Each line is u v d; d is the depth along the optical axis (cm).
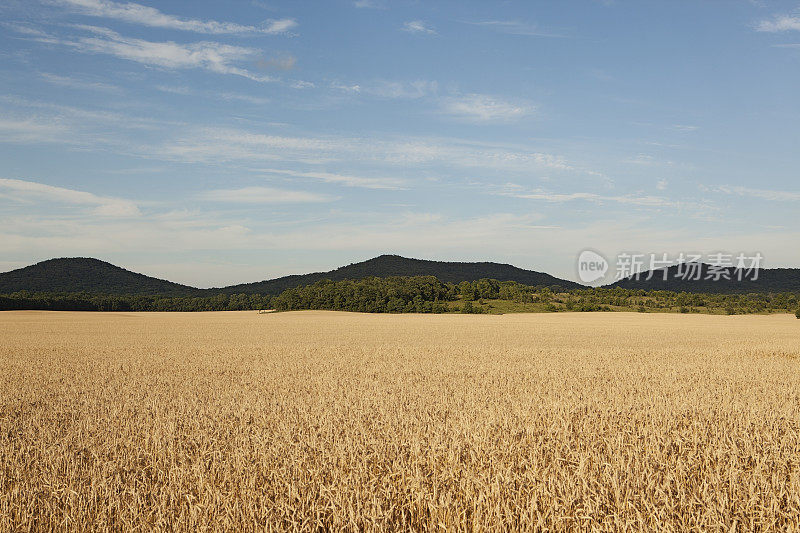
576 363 2695
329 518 666
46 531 663
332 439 970
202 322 8069
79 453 934
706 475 762
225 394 1681
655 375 2184
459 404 1416
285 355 3203
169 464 852
